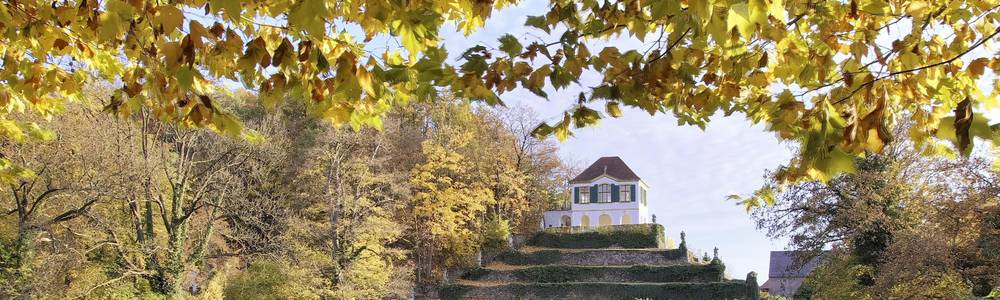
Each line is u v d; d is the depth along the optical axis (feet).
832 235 75.10
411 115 150.92
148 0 10.13
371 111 13.00
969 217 49.06
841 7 11.53
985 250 48.16
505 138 157.58
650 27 11.82
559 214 184.34
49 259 58.75
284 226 79.66
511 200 147.54
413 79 11.53
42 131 20.06
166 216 70.28
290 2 9.59
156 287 67.36
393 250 92.84
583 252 142.41
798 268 80.64
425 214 117.60
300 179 93.09
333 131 87.51
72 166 63.98
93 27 11.57
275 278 77.20
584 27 11.00
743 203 19.60
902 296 51.29
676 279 126.31
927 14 11.20
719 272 124.67
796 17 11.17
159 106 12.96
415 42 9.23
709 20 7.54
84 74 17.40
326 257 82.84
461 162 129.39
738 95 11.94
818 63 11.62
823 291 75.77
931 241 49.37
